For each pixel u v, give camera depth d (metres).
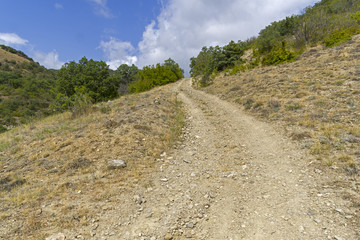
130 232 3.73
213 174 5.87
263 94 12.52
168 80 44.16
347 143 5.70
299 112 8.67
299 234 3.34
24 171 5.88
